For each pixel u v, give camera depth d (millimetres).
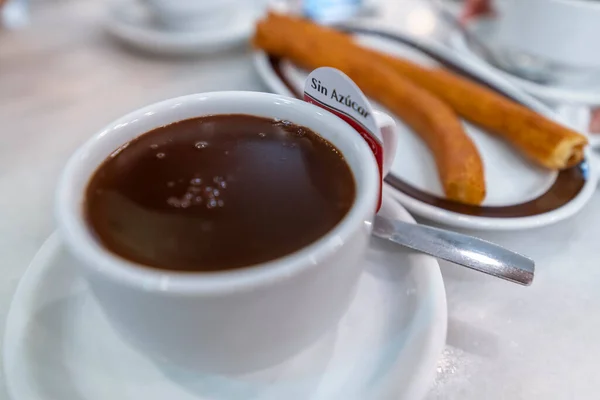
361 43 366
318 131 178
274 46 341
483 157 282
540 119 276
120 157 170
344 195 157
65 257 194
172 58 375
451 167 247
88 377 167
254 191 158
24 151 286
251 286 127
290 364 171
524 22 323
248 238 144
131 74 355
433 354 163
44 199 255
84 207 152
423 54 364
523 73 349
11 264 221
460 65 347
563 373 183
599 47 313
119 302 137
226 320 136
